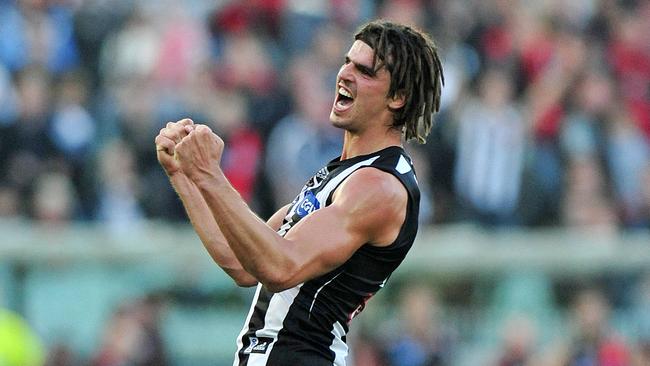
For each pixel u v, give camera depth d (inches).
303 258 645.9
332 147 1636.3
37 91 1576.0
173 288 1502.2
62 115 1581.0
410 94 689.0
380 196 666.8
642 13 2170.3
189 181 712.4
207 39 1772.9
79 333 1460.4
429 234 1656.0
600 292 1696.6
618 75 2084.2
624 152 1914.4
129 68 1704.0
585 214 1785.2
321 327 682.8
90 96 1646.2
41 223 1507.1
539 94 1862.7
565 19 2050.9
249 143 1626.5
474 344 1608.0
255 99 1663.4
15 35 1626.5
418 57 690.2
